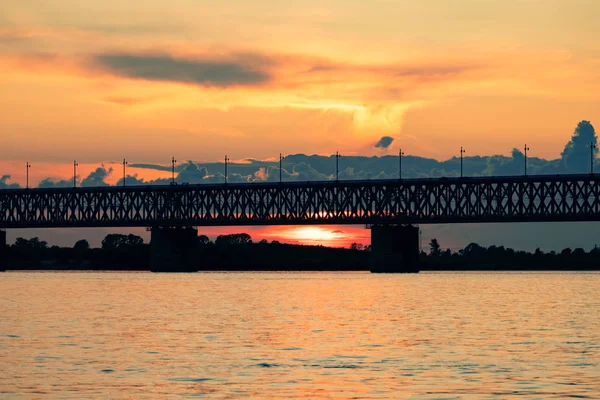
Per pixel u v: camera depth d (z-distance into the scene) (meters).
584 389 74.94
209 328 120.38
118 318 136.00
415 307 160.88
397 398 71.56
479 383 77.50
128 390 74.62
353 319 134.38
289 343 103.19
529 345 101.06
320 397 71.94
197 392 73.88
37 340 105.94
